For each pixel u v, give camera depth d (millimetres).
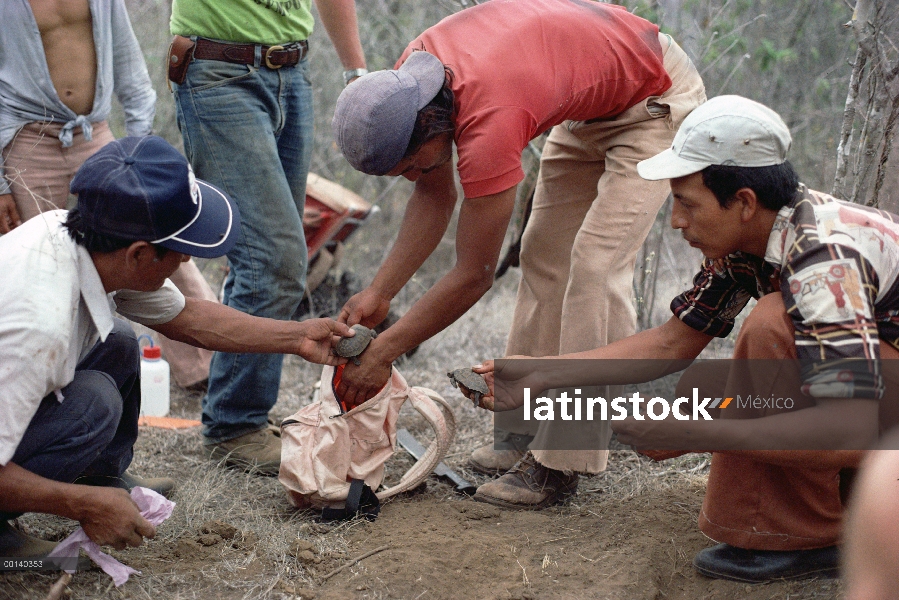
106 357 2494
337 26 3373
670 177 2105
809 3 5332
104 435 2309
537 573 2469
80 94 3428
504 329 4945
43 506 2070
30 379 1964
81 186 1995
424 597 2334
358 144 2260
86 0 3363
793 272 2039
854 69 3088
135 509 2146
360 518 2770
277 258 3105
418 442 3467
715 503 2352
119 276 2109
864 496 1296
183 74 3057
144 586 2297
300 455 2752
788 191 2074
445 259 5836
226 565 2434
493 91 2311
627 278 2852
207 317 2510
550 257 3115
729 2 4840
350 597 2311
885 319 2102
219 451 3234
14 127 3334
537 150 3936
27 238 2031
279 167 3133
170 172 2016
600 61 2582
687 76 2857
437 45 2443
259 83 3086
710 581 2410
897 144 3084
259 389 3158
